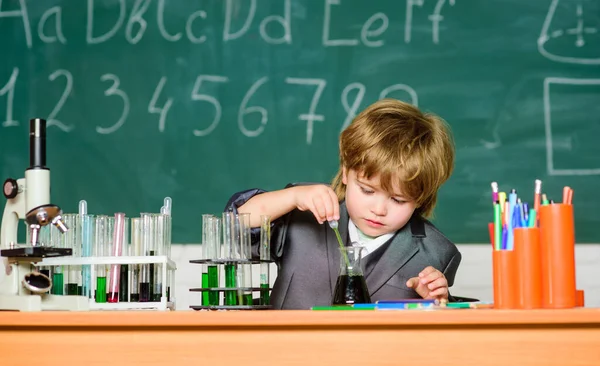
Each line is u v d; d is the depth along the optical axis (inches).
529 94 127.5
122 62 128.5
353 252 63.7
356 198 74.2
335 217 71.5
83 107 128.1
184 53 128.6
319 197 72.1
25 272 60.7
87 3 129.4
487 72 127.7
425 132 75.0
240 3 129.0
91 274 67.0
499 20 128.3
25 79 128.4
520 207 55.4
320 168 126.7
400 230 81.1
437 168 74.7
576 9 128.3
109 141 127.6
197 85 128.2
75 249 67.9
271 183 127.0
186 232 126.5
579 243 125.6
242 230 65.5
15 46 129.0
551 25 128.2
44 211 59.5
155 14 129.3
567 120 127.0
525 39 128.1
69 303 59.5
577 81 127.5
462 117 127.3
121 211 126.5
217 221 66.5
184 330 51.7
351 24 128.4
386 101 79.6
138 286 67.2
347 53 128.2
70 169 127.3
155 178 127.0
